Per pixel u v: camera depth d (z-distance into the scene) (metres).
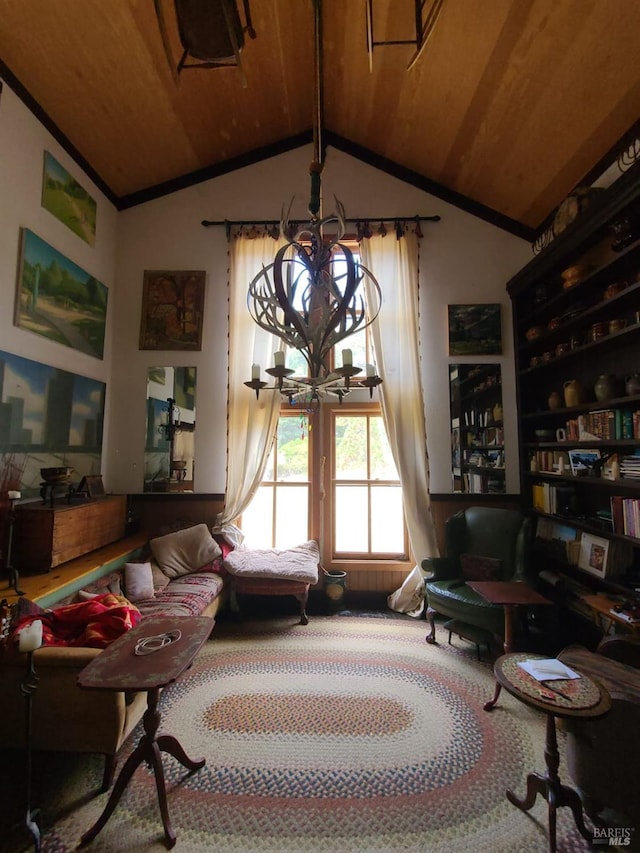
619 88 2.38
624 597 2.49
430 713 2.24
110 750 1.76
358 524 3.90
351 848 1.50
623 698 1.58
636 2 2.01
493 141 3.15
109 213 3.79
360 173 3.96
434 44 2.65
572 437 2.99
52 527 2.49
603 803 1.55
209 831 1.56
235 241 3.85
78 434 3.30
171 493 3.79
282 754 1.94
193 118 3.35
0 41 2.37
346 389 2.08
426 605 3.46
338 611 3.58
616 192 2.31
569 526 3.03
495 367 3.80
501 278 3.86
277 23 2.80
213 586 3.11
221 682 2.52
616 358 2.73
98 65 2.69
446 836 1.55
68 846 1.50
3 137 2.51
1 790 1.75
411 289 3.76
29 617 1.80
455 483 3.74
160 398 3.85
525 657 1.79
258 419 3.73
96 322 3.57
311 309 1.83
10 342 2.56
